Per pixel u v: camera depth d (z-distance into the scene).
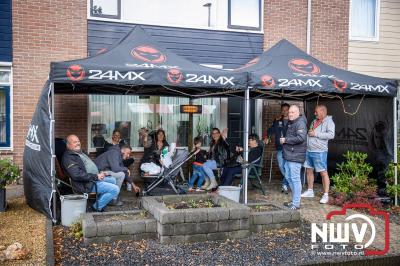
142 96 10.25
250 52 10.73
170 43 10.10
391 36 12.12
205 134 10.83
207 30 10.38
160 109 10.44
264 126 11.06
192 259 4.79
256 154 8.66
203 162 8.77
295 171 6.95
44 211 6.26
